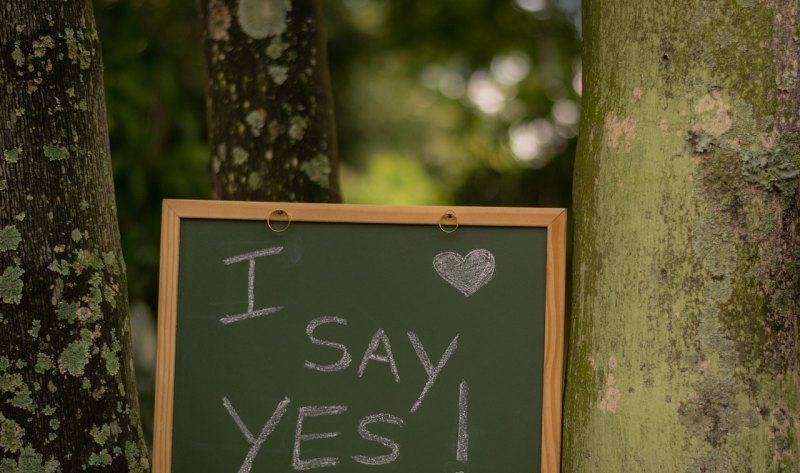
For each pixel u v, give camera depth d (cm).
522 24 624
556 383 210
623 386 184
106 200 200
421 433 212
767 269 177
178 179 443
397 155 761
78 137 192
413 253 214
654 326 180
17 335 183
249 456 212
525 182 574
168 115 457
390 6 642
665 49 182
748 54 178
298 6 294
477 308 213
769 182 177
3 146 184
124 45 429
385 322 213
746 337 176
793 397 179
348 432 212
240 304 215
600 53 195
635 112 185
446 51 648
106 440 191
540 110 624
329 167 294
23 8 186
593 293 193
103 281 194
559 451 208
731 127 177
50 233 187
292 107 289
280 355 214
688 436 176
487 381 212
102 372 192
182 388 213
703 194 178
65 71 191
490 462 211
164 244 214
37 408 183
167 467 211
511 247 213
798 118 178
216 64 293
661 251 180
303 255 215
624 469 182
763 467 174
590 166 196
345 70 696
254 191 287
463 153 684
